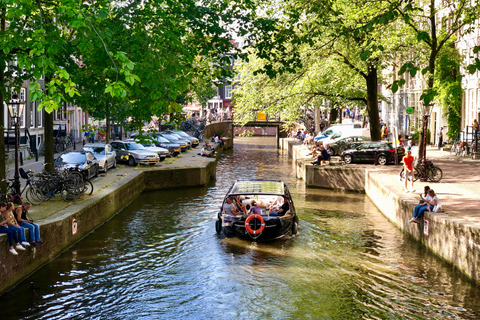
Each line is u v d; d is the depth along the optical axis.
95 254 17.56
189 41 16.66
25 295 13.82
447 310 12.98
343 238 19.86
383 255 17.69
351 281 15.07
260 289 14.43
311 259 17.16
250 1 17.14
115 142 36.94
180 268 16.20
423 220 18.58
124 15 13.91
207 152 43.69
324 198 29.03
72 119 51.47
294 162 51.34
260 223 18.97
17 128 18.78
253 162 51.41
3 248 13.69
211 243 19.00
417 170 25.95
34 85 9.62
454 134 40.53
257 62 32.88
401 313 12.81
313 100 37.81
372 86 34.66
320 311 12.94
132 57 13.16
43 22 12.50
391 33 29.50
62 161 26.66
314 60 30.39
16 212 14.98
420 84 49.50
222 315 12.71
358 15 23.53
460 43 41.06
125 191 26.41
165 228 21.31
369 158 34.50
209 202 27.73
